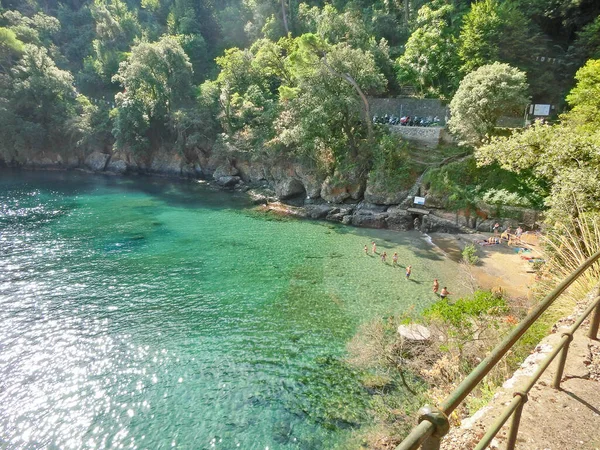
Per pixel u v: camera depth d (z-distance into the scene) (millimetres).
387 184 41969
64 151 73062
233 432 14781
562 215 13125
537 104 39969
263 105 56688
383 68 53281
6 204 48062
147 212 45906
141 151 67125
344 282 27219
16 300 24500
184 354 19375
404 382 15828
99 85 86625
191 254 32531
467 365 13977
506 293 23469
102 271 29016
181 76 65750
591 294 7492
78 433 14883
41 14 92938
